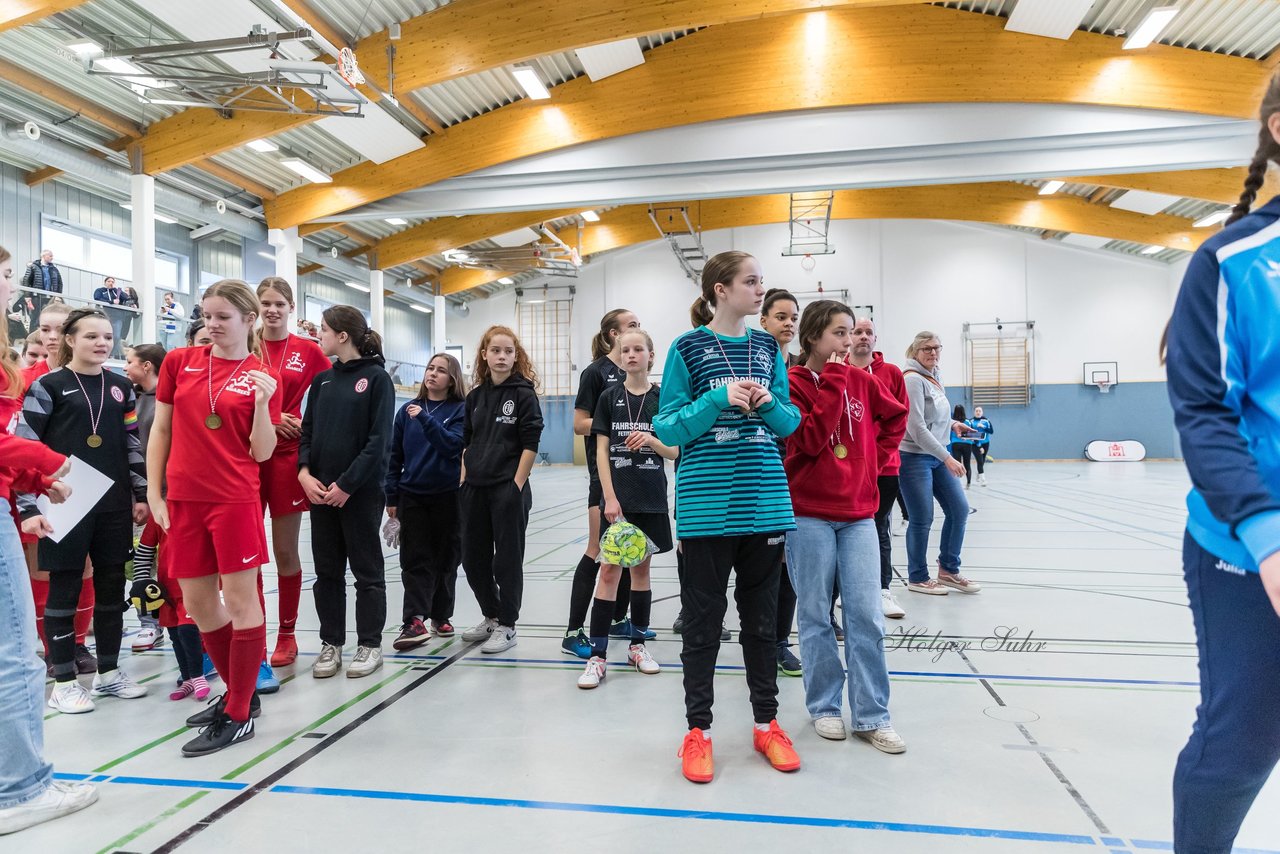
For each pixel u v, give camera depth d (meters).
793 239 18.47
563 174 11.07
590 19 8.38
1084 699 2.49
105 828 1.72
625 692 2.65
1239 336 0.94
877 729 2.13
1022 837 1.63
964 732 2.22
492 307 21.92
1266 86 0.97
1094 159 9.97
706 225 17.08
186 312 13.61
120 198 12.34
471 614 3.87
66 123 9.70
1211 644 0.99
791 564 2.27
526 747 2.16
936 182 10.33
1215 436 0.92
